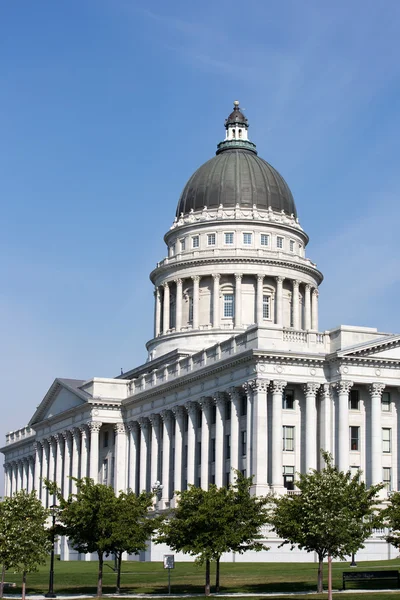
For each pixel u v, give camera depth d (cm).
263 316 14838
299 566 9088
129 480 13962
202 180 15938
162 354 15075
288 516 6612
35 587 8156
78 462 15062
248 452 10406
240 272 14838
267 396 10550
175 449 12425
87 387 14912
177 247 15738
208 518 7050
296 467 10588
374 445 10531
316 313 15500
